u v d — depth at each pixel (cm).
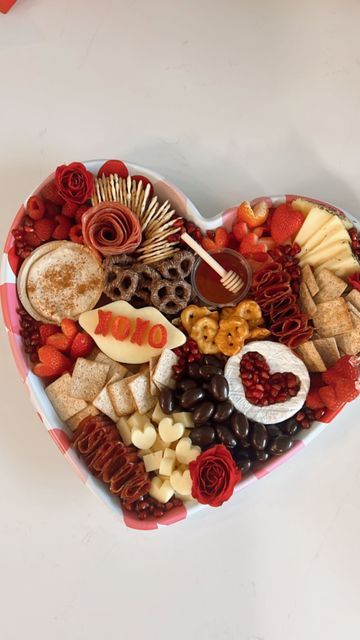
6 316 63
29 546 64
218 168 73
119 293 63
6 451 66
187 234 63
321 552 64
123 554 64
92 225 62
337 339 63
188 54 76
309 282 64
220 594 63
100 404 61
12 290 64
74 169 62
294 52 75
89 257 66
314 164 73
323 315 63
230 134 74
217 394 58
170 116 74
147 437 60
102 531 64
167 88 75
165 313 64
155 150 73
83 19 76
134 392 60
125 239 63
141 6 76
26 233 65
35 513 65
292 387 60
